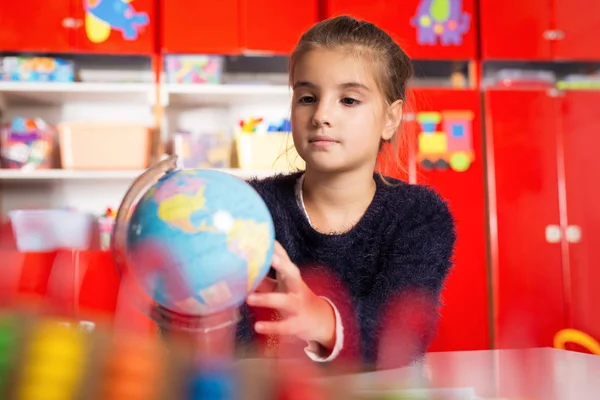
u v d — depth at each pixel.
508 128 2.48
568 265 2.46
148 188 0.57
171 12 2.43
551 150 2.49
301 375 0.35
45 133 2.39
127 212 0.58
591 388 0.61
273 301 0.59
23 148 2.38
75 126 2.37
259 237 0.54
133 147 2.38
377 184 1.01
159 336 0.42
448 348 2.38
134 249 0.52
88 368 0.27
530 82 2.53
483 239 2.43
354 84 0.87
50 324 0.30
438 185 2.43
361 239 0.96
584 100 2.51
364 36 0.93
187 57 2.46
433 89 2.46
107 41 2.40
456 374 0.66
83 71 2.63
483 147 2.49
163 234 0.51
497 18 2.52
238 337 0.81
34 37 2.38
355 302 0.74
